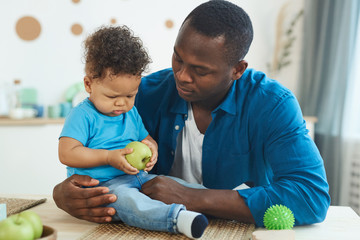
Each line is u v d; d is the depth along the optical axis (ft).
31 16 9.89
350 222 3.40
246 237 2.91
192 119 3.97
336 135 8.12
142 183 3.46
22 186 8.84
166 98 4.08
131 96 3.44
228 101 3.75
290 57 10.18
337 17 8.27
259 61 10.25
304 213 3.17
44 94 10.06
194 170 4.15
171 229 2.90
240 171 3.94
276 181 3.48
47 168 8.86
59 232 3.08
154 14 10.16
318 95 8.97
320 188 3.23
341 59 8.04
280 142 3.46
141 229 3.08
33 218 2.38
